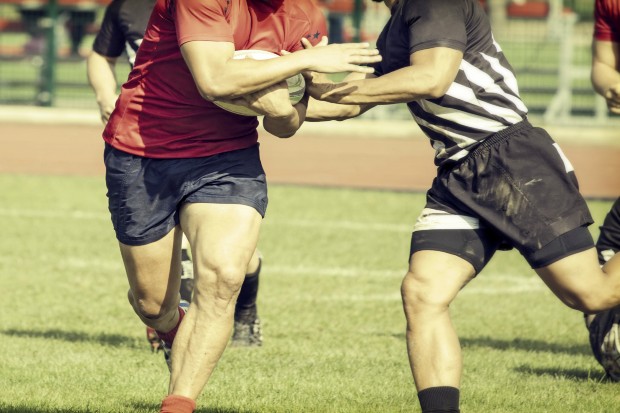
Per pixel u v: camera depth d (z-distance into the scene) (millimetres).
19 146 74438
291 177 63125
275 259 38750
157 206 17609
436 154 18016
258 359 24406
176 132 17266
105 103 27125
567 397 20969
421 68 16766
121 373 22578
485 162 17359
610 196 56438
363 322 29375
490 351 25906
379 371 23375
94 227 45281
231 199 16891
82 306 30953
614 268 17578
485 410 19828
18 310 30125
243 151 17375
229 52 16344
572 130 81562
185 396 16500
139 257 18094
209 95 16312
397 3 17922
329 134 84062
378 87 16953
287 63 16328
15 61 96688
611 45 22188
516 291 34312
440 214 17547
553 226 17188
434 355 16703
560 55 88375
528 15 140625
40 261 37719
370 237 43906
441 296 16953
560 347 26859
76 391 20812
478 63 17453
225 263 16422
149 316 19172
